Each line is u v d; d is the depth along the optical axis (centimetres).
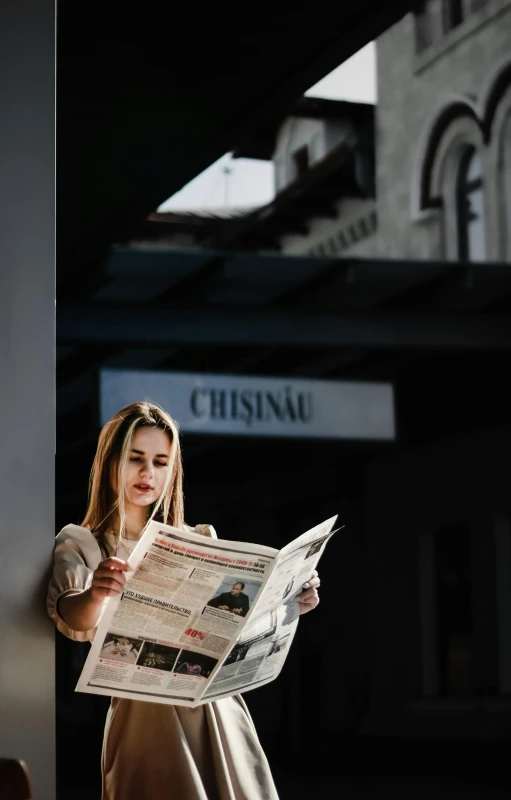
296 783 1120
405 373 1184
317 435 871
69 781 1189
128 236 713
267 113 572
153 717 267
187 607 249
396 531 1450
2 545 255
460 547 1345
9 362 261
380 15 491
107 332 842
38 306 265
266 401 863
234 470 1628
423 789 1038
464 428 1291
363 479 1520
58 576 254
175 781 262
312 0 477
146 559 243
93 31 495
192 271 812
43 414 262
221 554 243
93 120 563
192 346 867
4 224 265
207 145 594
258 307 882
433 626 1376
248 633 263
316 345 892
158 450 279
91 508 279
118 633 250
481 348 928
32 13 275
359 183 1977
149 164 607
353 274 850
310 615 1602
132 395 826
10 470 257
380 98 1892
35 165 270
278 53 522
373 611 1479
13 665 253
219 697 269
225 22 495
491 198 1608
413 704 1377
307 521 1631
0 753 249
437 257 1739
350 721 1491
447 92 1711
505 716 1216
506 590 1256
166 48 512
